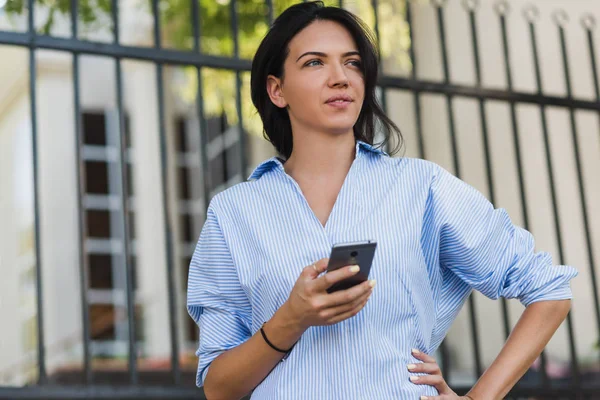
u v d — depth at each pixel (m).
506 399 3.87
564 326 6.93
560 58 7.18
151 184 9.80
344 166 2.05
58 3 5.46
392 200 1.97
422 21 8.38
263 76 2.21
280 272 1.93
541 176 7.36
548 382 3.94
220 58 3.59
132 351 3.30
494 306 7.62
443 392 1.89
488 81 7.84
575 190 7.05
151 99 9.88
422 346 1.94
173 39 6.35
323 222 2.00
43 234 9.25
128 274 3.37
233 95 5.98
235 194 2.07
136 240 9.65
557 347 6.95
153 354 8.94
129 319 3.34
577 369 4.02
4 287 8.95
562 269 2.07
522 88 7.52
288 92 2.09
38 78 9.49
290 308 1.78
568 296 2.06
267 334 1.85
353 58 2.09
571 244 7.07
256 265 1.98
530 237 2.14
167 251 3.42
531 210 7.46
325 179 2.04
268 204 2.02
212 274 2.09
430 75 8.31
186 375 5.15
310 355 1.88
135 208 9.74
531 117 7.46
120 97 3.45
